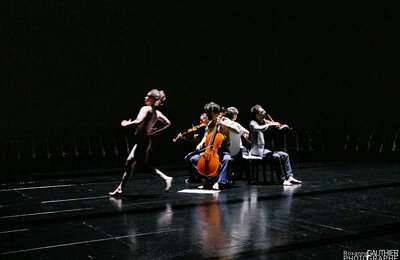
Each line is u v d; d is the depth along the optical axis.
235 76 12.80
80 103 10.84
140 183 6.25
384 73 13.98
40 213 4.08
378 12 13.86
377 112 13.91
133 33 11.44
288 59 13.51
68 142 10.70
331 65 14.02
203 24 12.35
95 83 11.01
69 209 4.27
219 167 5.61
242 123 12.95
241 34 12.87
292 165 8.81
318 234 3.17
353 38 14.01
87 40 10.91
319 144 13.67
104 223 3.62
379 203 4.43
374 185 5.76
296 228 3.36
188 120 12.18
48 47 10.47
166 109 11.84
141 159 5.07
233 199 4.75
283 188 5.57
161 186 5.91
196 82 12.27
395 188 5.48
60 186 5.99
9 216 3.95
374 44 13.98
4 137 9.91
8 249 2.87
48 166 8.88
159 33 11.77
